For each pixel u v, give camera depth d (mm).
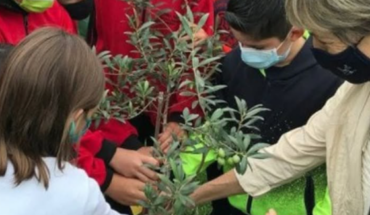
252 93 2369
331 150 1941
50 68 1443
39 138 1465
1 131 1470
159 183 1952
